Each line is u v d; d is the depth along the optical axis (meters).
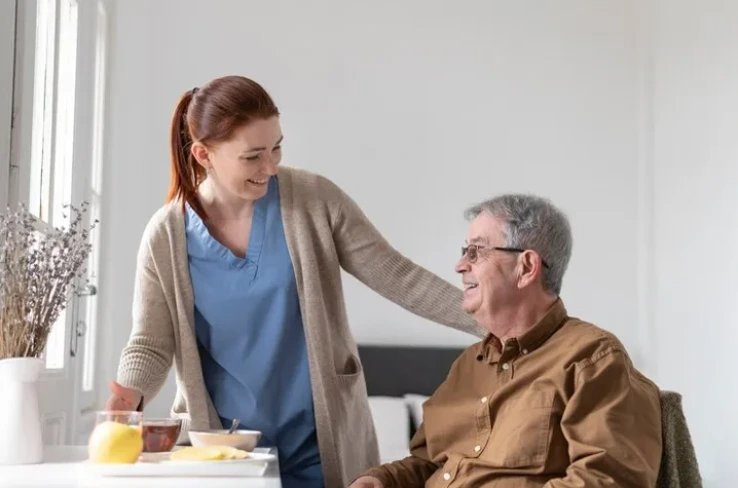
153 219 1.98
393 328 4.66
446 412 1.78
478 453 1.68
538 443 1.59
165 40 4.53
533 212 1.75
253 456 1.54
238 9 4.64
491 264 1.75
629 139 4.88
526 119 4.83
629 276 4.84
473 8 4.84
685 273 4.44
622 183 4.86
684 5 4.48
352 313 4.65
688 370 4.39
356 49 4.73
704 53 4.31
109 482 1.34
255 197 1.88
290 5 4.69
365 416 2.06
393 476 1.81
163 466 1.41
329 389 1.93
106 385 4.05
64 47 2.83
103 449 1.42
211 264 1.94
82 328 3.27
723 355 4.10
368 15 4.75
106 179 4.02
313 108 4.70
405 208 4.72
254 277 1.94
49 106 2.57
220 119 1.81
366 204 4.70
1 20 2.07
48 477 1.39
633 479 1.50
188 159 1.95
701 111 4.33
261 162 1.84
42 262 1.63
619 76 4.89
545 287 1.75
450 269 4.72
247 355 1.94
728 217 4.09
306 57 4.70
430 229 4.73
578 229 4.83
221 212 1.96
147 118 4.43
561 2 4.89
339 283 2.00
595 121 4.87
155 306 1.95
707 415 4.23
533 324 1.75
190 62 4.54
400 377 4.56
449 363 4.57
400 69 4.76
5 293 1.58
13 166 2.15
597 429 1.53
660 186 4.66
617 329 4.82
